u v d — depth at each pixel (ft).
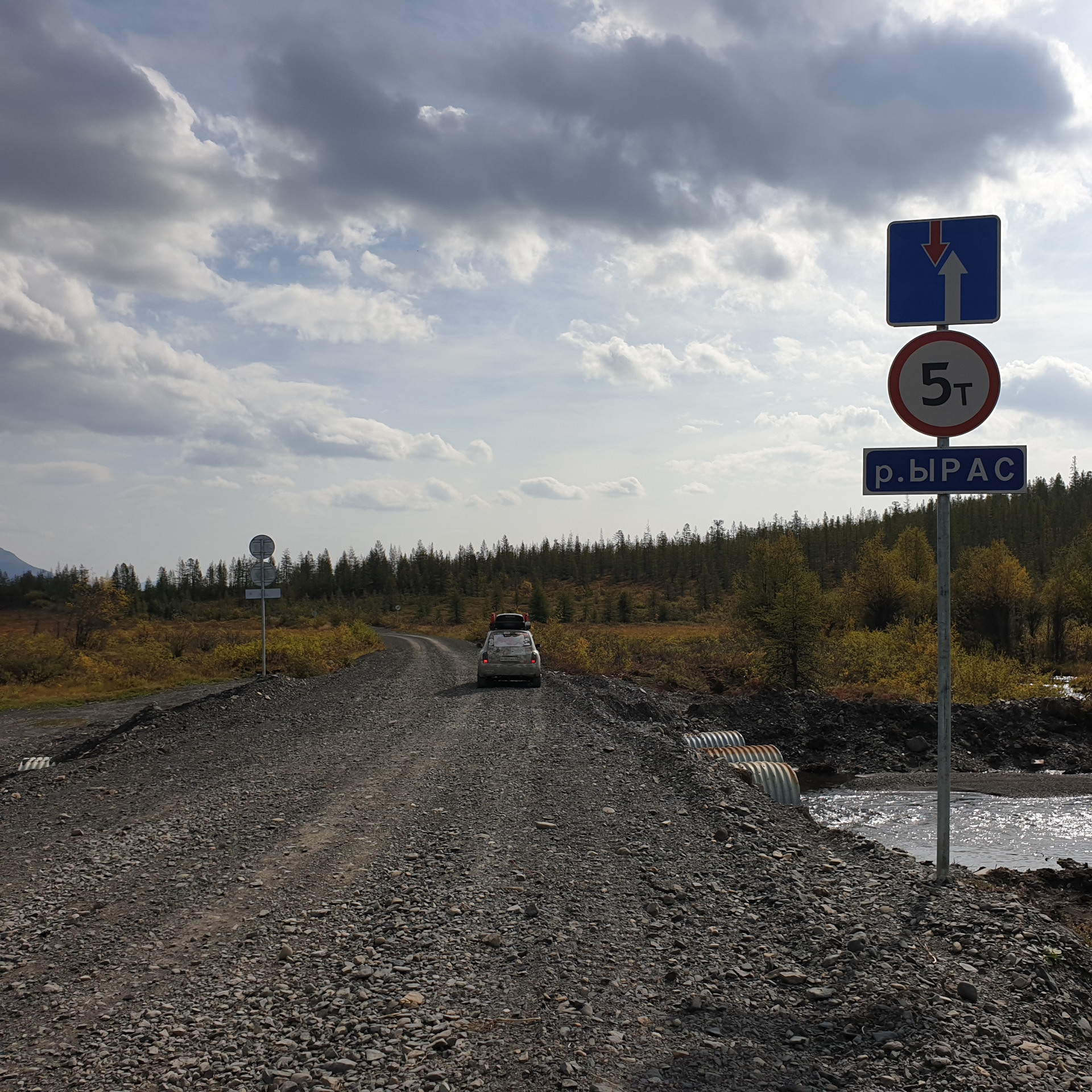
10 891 18.28
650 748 37.04
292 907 16.79
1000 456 17.51
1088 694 95.35
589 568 590.55
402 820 24.38
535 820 24.22
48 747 49.83
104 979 13.30
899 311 18.35
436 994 12.47
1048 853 40.29
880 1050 10.53
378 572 574.15
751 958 13.97
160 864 20.12
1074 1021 11.54
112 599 137.18
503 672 70.13
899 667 119.96
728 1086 9.76
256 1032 11.31
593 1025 11.38
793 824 25.91
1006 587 195.72
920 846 42.01
